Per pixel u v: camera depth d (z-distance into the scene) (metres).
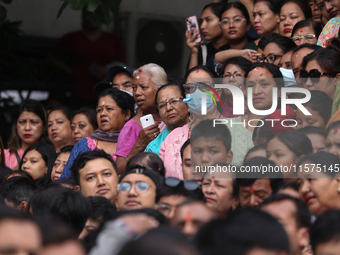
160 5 13.23
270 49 8.50
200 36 10.06
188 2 13.20
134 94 8.29
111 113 8.62
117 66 9.55
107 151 8.40
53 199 4.98
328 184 5.25
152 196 5.66
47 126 10.54
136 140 8.14
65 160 8.68
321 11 8.74
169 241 2.62
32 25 13.64
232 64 7.98
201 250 3.22
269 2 9.63
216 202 5.71
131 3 13.17
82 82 13.01
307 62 6.85
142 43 13.15
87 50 12.94
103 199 5.69
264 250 3.10
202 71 7.67
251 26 10.57
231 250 3.11
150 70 8.17
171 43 13.21
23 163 9.23
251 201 5.77
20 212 3.48
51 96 13.59
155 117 8.31
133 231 3.51
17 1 13.50
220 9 10.38
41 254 3.45
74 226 4.95
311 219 4.73
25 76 13.38
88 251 3.79
